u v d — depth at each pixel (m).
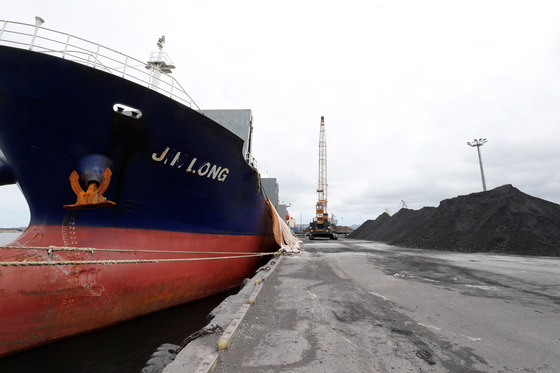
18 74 5.75
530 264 12.50
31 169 6.69
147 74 6.94
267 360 3.23
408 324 4.58
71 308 6.46
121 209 7.43
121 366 5.42
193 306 9.06
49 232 6.84
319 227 44.69
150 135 7.19
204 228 9.63
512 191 24.12
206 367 2.88
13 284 5.77
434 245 22.72
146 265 7.82
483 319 4.84
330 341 3.84
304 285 7.66
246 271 11.99
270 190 31.50
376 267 11.34
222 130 8.57
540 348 3.66
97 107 6.41
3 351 5.58
